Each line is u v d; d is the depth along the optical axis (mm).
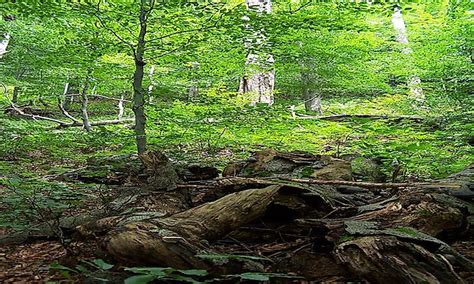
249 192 3318
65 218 4316
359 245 2609
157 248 2684
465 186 3896
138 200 4262
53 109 18234
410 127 8578
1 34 12195
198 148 8781
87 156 8977
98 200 5344
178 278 2068
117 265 2844
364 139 8039
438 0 14922
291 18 6488
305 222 3213
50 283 2744
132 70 8195
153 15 7266
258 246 3365
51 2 6207
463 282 2453
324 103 17266
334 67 11164
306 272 2840
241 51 7203
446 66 10266
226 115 7098
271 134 8148
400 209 3305
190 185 4387
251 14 6418
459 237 3469
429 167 6129
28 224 4277
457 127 7504
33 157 9453
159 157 4723
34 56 10180
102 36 7586
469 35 9836
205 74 9141
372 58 12898
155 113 7211
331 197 3857
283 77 12969
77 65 7555
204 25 6793
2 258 3580
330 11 8047
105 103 19672
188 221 3104
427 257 2520
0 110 12961
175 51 7422
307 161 4895
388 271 2447
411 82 13266
